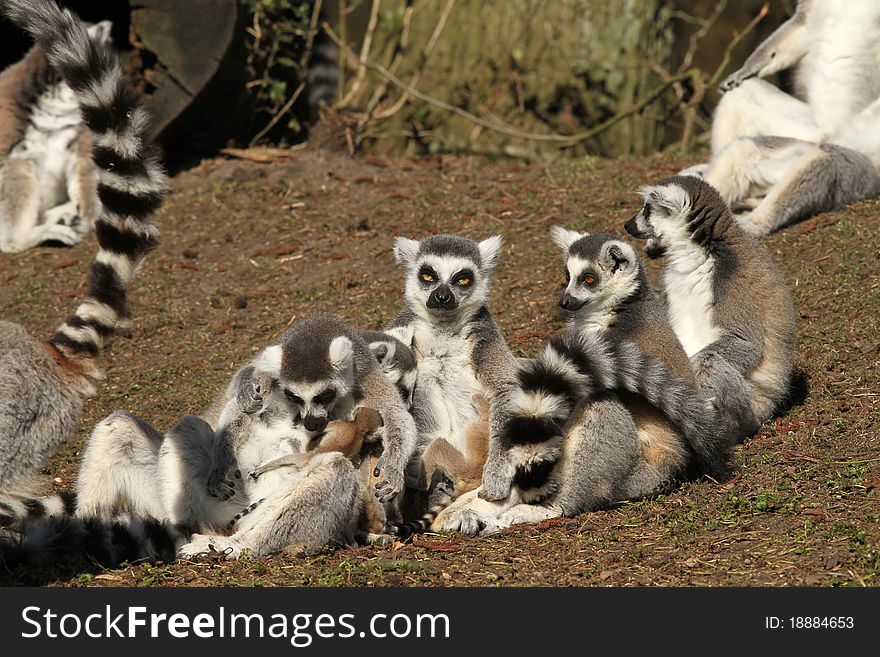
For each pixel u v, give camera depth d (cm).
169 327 1572
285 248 1752
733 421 1191
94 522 941
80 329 938
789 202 1617
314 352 983
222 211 1881
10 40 2330
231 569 886
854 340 1327
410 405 1098
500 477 1009
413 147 2542
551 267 1603
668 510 998
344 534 945
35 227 1919
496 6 2488
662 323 1154
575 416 1024
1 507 920
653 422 1065
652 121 2558
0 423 875
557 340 1025
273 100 2188
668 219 1262
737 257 1252
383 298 1566
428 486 1072
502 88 2500
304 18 2205
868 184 1686
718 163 1722
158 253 1772
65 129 1970
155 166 946
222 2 1978
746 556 875
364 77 2334
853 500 970
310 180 1997
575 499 1014
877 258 1491
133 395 1399
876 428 1130
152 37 1989
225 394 1070
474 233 1731
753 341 1220
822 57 1830
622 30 2464
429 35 2538
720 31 3588
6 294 1706
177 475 974
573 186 1878
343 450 982
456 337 1124
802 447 1124
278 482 956
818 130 1802
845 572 828
